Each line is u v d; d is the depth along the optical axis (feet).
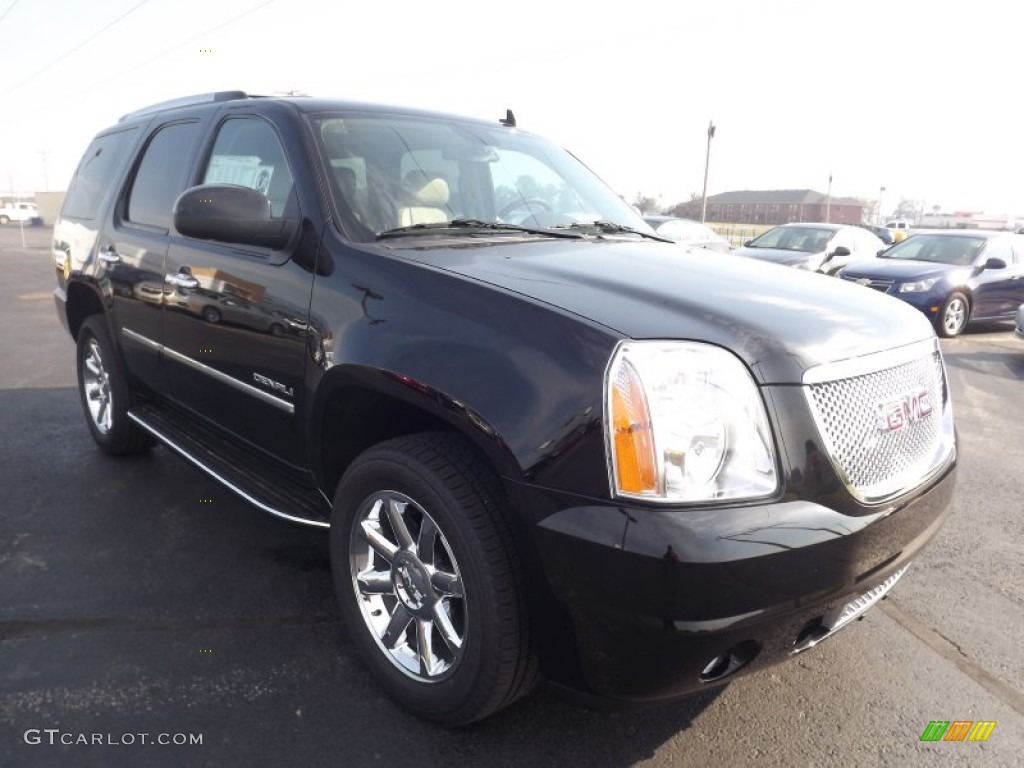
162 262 11.48
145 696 8.00
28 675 8.25
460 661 7.20
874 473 7.02
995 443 18.74
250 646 8.96
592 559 6.23
